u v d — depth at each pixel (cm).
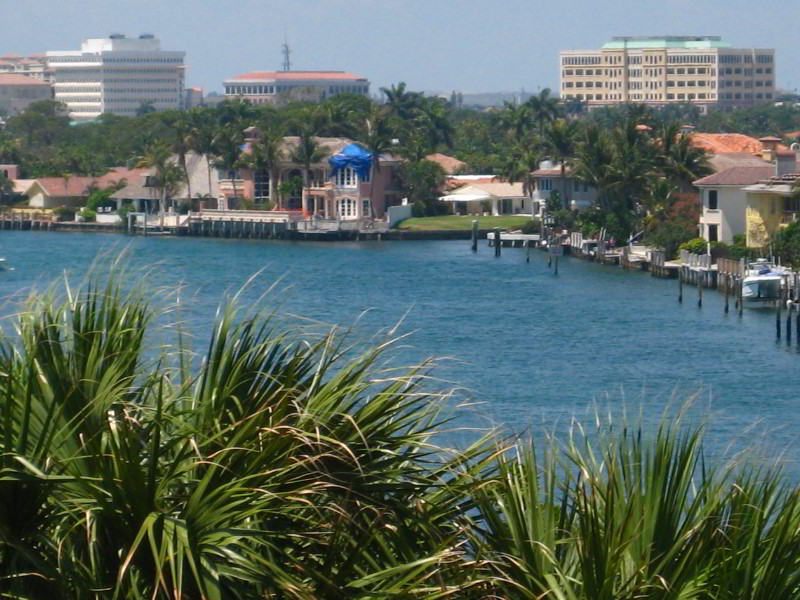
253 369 2216
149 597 1922
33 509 1948
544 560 2197
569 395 10481
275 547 1975
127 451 1952
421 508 2250
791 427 8838
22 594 1917
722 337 14588
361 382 2238
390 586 2083
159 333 2455
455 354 13025
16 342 2167
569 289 19838
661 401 10125
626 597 2114
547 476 2342
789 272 17275
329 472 2138
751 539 2242
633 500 2233
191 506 1955
